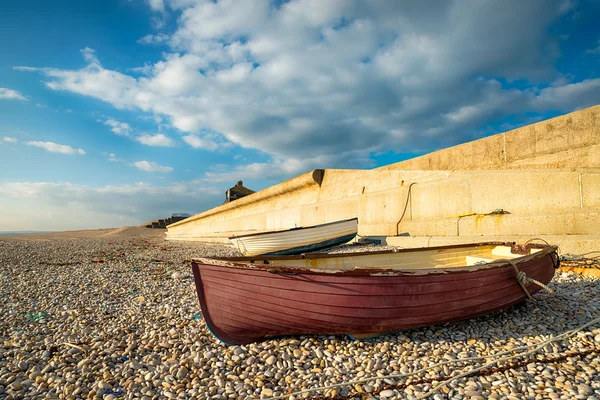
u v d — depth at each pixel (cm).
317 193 1950
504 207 996
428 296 441
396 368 387
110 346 481
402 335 468
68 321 614
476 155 1155
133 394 352
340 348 439
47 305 732
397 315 436
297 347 446
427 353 421
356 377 371
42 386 373
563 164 915
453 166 1229
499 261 504
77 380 385
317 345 447
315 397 337
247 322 452
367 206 1548
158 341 493
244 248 1323
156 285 915
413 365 390
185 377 387
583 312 532
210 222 3419
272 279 430
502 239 953
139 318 612
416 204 1301
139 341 498
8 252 1941
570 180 862
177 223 4306
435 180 1229
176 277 1008
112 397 345
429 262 663
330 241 1322
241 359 422
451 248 687
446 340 457
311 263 545
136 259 1573
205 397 340
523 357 396
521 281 509
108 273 1138
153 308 676
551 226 876
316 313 429
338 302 423
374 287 423
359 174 1683
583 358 391
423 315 446
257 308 441
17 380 387
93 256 1742
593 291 647
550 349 414
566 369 369
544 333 467
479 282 475
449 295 455
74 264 1417
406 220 1339
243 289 443
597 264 752
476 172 1077
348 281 420
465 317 482
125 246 2544
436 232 1184
